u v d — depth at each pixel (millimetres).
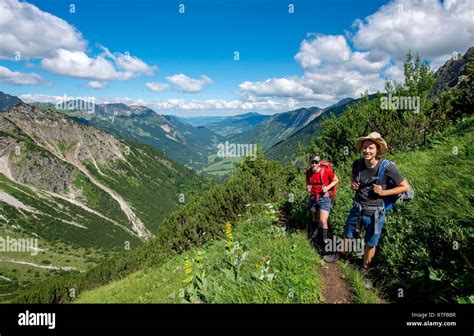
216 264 8039
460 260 5375
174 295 7141
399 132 13234
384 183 6219
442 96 14531
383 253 6535
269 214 11758
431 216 6660
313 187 8289
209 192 18391
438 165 9086
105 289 16047
